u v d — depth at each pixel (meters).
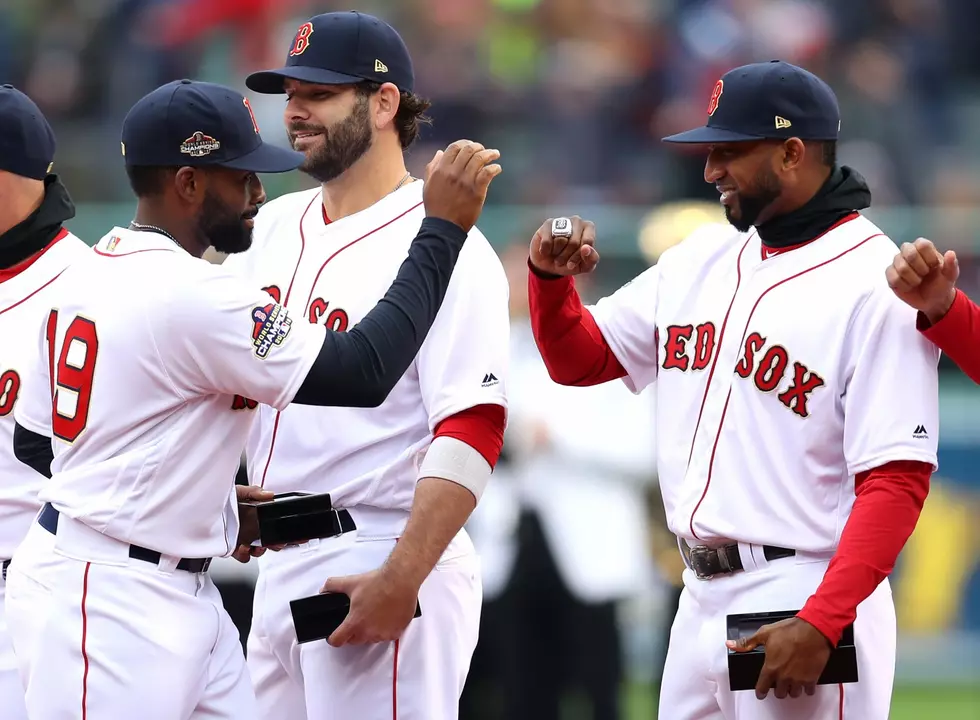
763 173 13.50
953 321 12.59
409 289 12.48
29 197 14.73
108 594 12.19
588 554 23.69
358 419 13.84
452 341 13.54
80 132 36.50
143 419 12.25
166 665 12.21
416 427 13.86
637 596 25.00
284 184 32.25
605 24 39.72
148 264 12.31
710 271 14.27
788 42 38.56
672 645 14.16
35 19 39.59
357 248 14.27
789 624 12.45
